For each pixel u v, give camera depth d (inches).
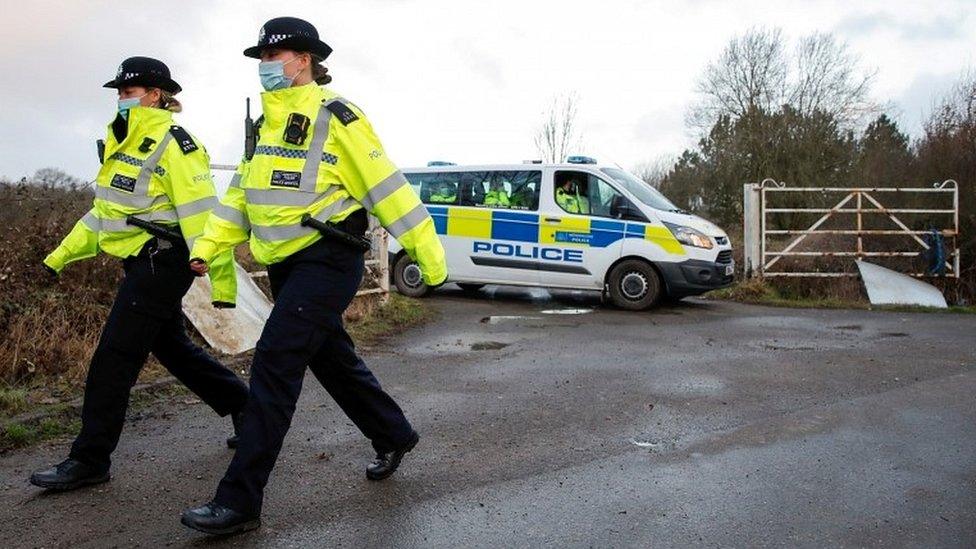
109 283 268.2
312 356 133.4
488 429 187.5
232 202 139.6
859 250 487.8
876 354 287.3
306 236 130.9
